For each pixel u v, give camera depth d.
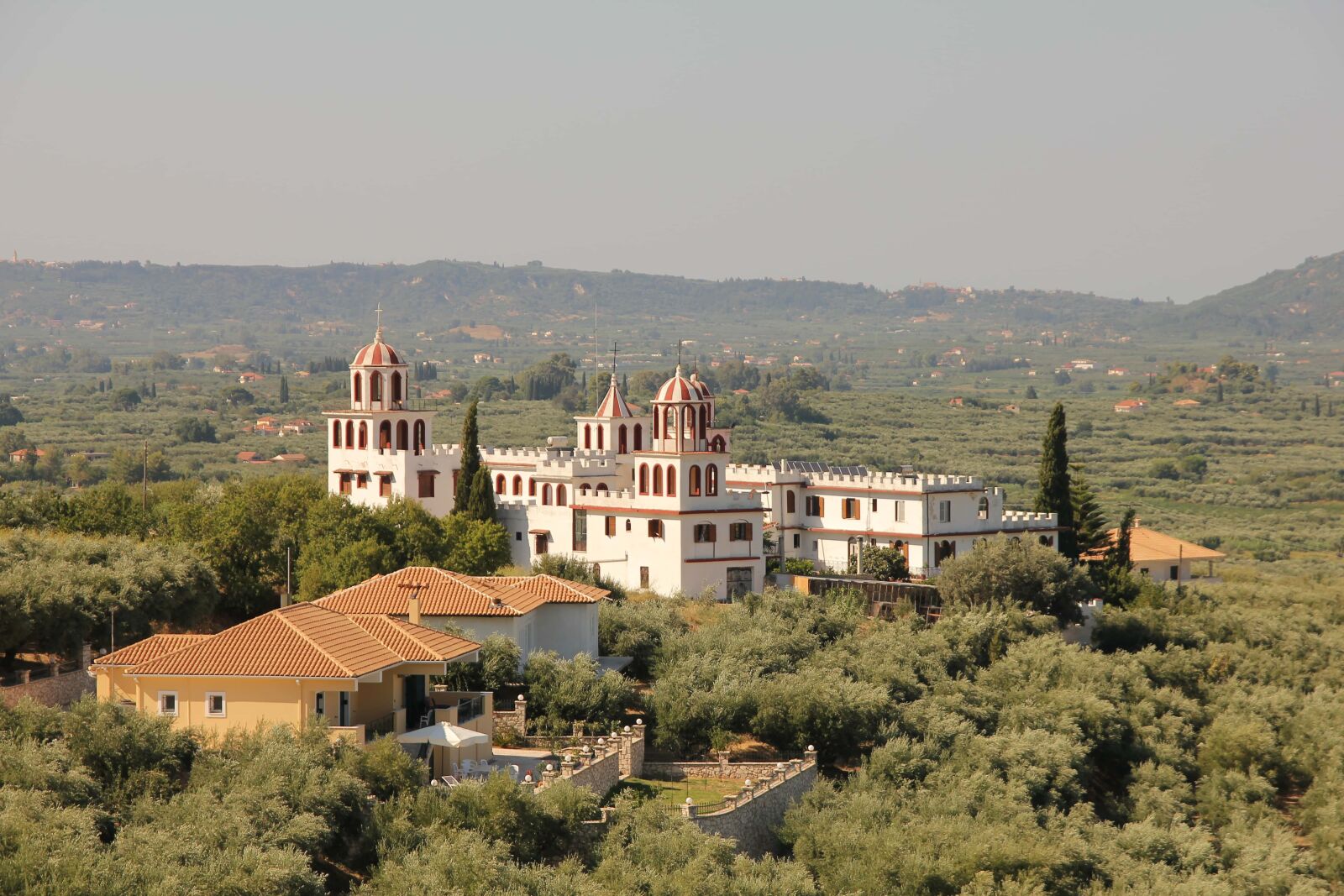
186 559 189.00
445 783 141.12
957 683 199.88
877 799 162.62
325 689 143.38
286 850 116.56
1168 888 160.50
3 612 156.88
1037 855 153.62
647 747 176.50
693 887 131.00
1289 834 184.75
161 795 125.62
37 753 122.81
